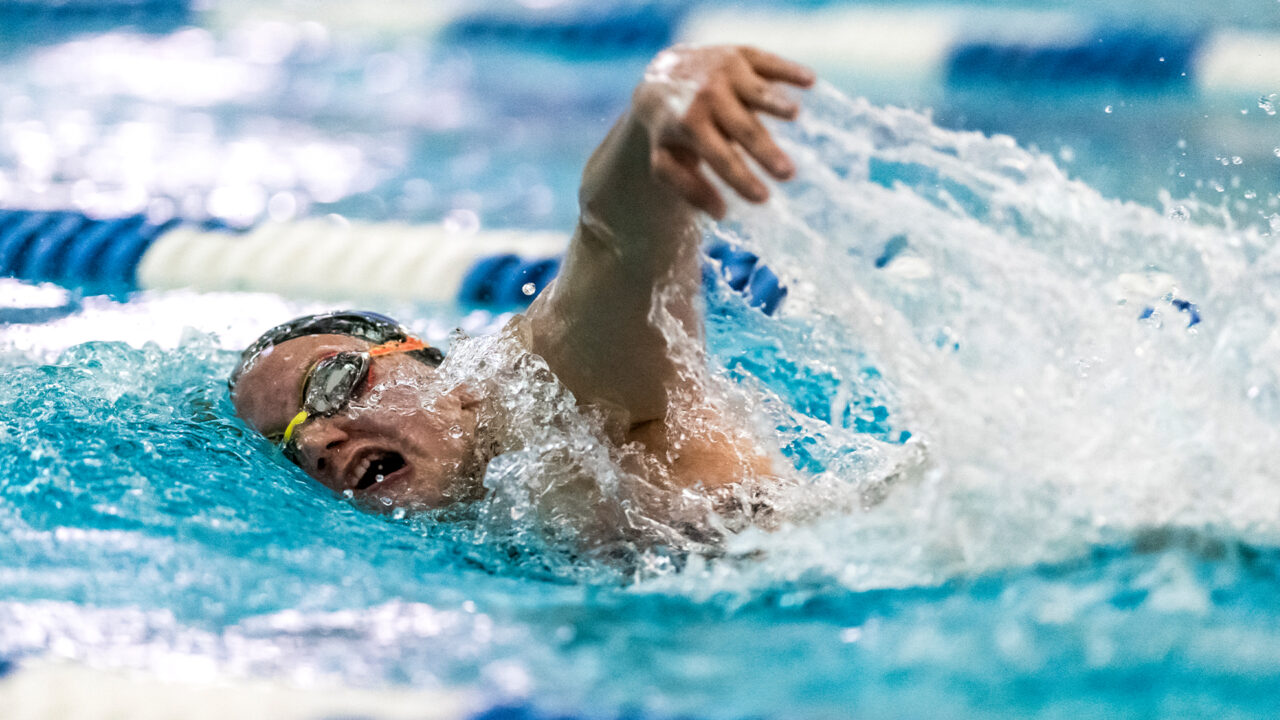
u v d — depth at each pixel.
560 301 5.53
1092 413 5.06
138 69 20.72
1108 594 4.38
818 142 4.88
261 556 5.30
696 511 5.54
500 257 12.23
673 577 5.16
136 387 7.58
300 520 5.71
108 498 5.75
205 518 5.63
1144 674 3.87
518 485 5.62
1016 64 18.92
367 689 4.10
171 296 11.26
